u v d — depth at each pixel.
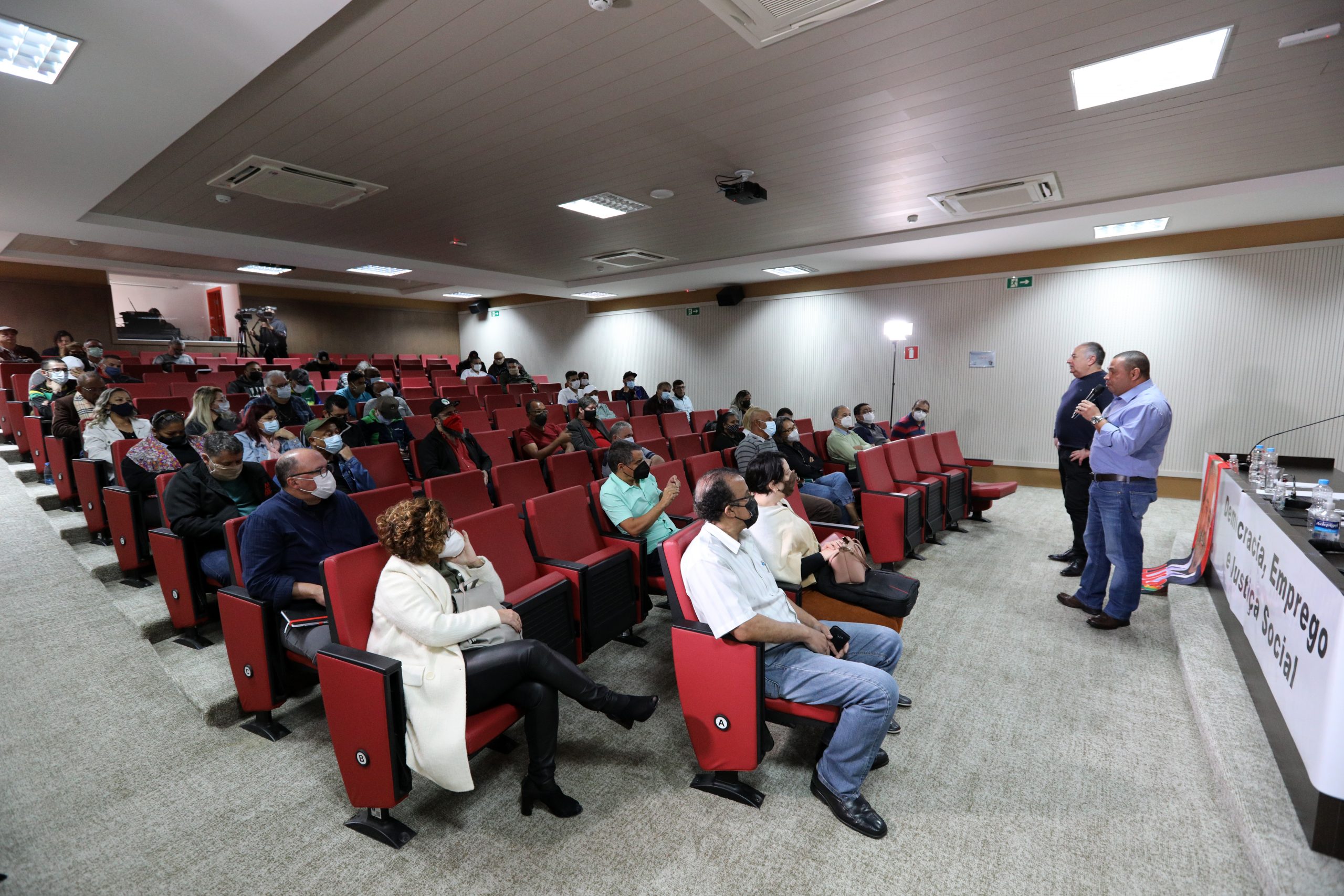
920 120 3.75
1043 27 2.74
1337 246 5.84
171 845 1.83
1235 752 2.07
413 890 1.68
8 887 1.67
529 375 10.98
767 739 2.00
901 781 2.13
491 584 2.21
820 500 4.16
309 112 3.54
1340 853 1.58
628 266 8.65
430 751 1.74
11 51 2.72
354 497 2.88
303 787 2.09
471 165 4.43
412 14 2.60
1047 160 4.48
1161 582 3.83
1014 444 7.81
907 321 8.51
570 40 2.82
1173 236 6.61
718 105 3.52
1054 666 2.95
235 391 6.64
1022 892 1.66
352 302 13.31
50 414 4.93
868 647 2.23
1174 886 1.67
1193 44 2.88
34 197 4.72
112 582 3.35
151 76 2.87
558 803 1.95
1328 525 2.22
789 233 6.83
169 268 9.84
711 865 1.76
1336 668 1.56
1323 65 3.04
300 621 2.20
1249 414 6.38
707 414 8.15
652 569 3.16
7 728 2.27
